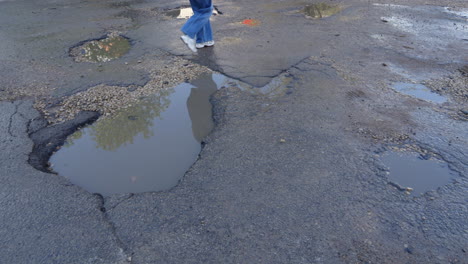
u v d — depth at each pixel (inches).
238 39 248.4
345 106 161.6
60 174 130.5
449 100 165.8
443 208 107.9
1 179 123.6
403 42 236.4
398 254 94.0
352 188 116.0
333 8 319.0
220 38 251.1
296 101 166.7
